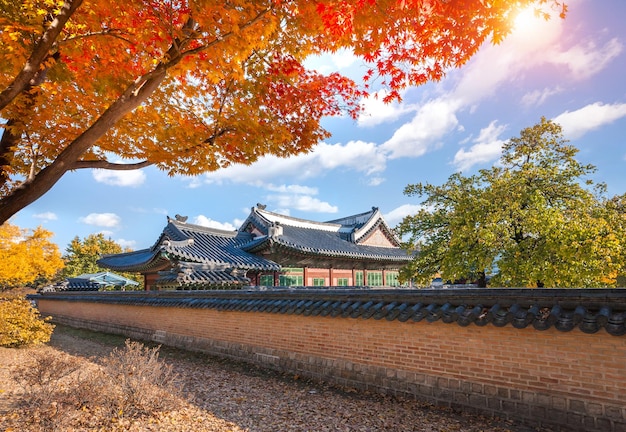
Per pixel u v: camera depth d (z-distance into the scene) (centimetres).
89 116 565
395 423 589
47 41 398
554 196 1342
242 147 616
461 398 631
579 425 516
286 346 922
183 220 2162
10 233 1977
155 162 599
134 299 1557
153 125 575
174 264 1709
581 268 1088
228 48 431
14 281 2184
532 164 1375
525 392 569
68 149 447
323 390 771
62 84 519
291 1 446
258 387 806
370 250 2877
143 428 583
